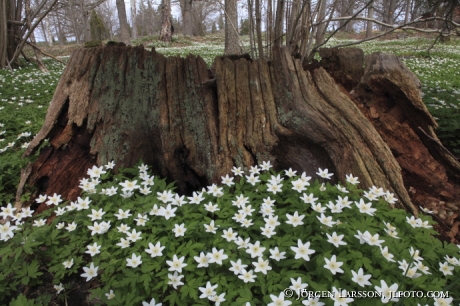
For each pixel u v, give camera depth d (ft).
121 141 11.37
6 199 12.44
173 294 6.93
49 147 11.85
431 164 11.31
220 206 9.00
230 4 16.61
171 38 98.94
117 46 11.63
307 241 7.74
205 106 11.45
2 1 45.19
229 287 6.98
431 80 33.27
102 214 8.72
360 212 8.36
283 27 14.07
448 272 7.35
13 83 34.83
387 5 99.60
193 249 7.79
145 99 11.37
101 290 7.35
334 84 11.35
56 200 9.57
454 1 16.38
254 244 7.63
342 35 104.22
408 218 8.51
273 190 9.02
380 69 11.73
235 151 11.02
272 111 11.05
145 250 7.36
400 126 11.64
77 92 11.48
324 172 9.56
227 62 11.28
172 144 11.27
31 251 7.84
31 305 7.38
